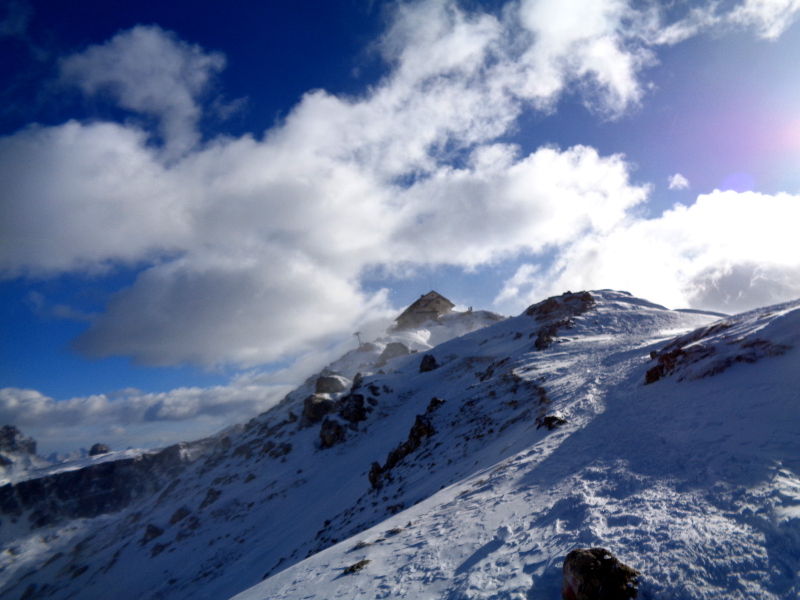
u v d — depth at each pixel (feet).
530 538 28.89
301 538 119.34
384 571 32.86
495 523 34.73
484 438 91.97
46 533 477.77
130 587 185.78
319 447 223.51
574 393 87.97
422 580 28.55
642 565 20.77
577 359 137.08
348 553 43.86
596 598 18.72
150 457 601.21
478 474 60.90
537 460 51.16
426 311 525.75
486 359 229.66
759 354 56.59
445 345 295.69
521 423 85.10
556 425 66.18
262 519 175.42
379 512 86.94
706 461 32.73
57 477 567.18
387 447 173.37
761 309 83.92
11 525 507.71
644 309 223.51
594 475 37.40
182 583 157.48
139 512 325.83
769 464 28.37
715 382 56.44
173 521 248.93
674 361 70.95
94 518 515.50
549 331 203.00
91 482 567.59
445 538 35.73
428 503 56.65
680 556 20.65
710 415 44.62
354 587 31.63
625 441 46.03
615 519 26.89
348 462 185.06
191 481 313.94
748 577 18.16
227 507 209.97
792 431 32.89
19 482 555.28
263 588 44.98
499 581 24.18
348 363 404.77
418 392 229.86
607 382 89.15
